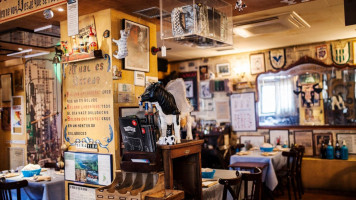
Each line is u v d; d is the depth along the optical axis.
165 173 3.06
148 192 2.85
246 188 3.80
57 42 5.39
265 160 6.23
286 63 8.14
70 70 4.18
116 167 3.69
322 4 4.82
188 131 3.55
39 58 6.44
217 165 7.47
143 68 4.16
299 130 7.99
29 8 4.00
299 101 8.02
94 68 3.92
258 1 3.82
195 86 9.35
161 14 3.47
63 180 4.38
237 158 6.58
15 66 6.96
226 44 3.90
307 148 7.88
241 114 8.73
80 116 4.06
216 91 8.98
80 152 4.01
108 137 3.76
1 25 4.46
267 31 5.99
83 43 3.90
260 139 8.46
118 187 3.19
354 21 3.17
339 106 7.58
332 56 7.61
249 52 8.59
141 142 3.13
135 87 4.04
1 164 7.29
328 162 7.20
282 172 6.54
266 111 8.42
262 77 8.47
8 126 7.12
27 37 5.03
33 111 6.49
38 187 4.34
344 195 6.93
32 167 4.87
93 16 3.94
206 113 9.23
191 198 3.42
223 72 8.97
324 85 7.75
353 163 6.93
